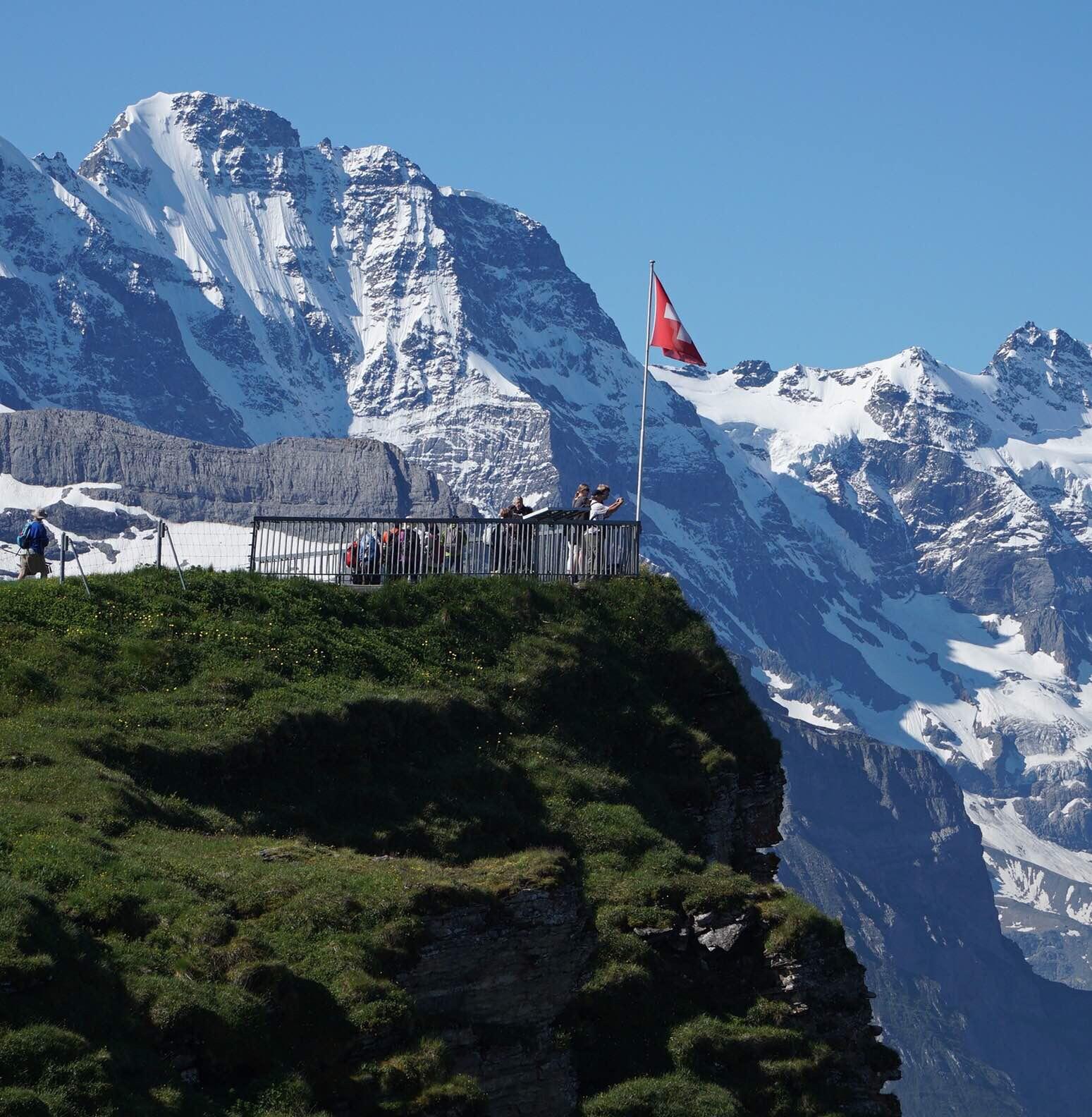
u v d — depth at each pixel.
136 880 85.00
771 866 144.62
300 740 113.25
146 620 123.56
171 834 96.38
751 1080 103.25
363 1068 81.19
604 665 140.38
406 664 130.25
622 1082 99.00
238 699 115.38
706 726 143.88
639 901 112.12
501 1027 92.88
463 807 116.06
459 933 92.75
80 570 134.00
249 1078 76.81
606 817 122.62
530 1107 92.44
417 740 121.38
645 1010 103.56
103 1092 68.94
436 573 143.25
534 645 137.75
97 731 104.94
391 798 113.62
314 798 110.75
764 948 111.56
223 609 128.38
